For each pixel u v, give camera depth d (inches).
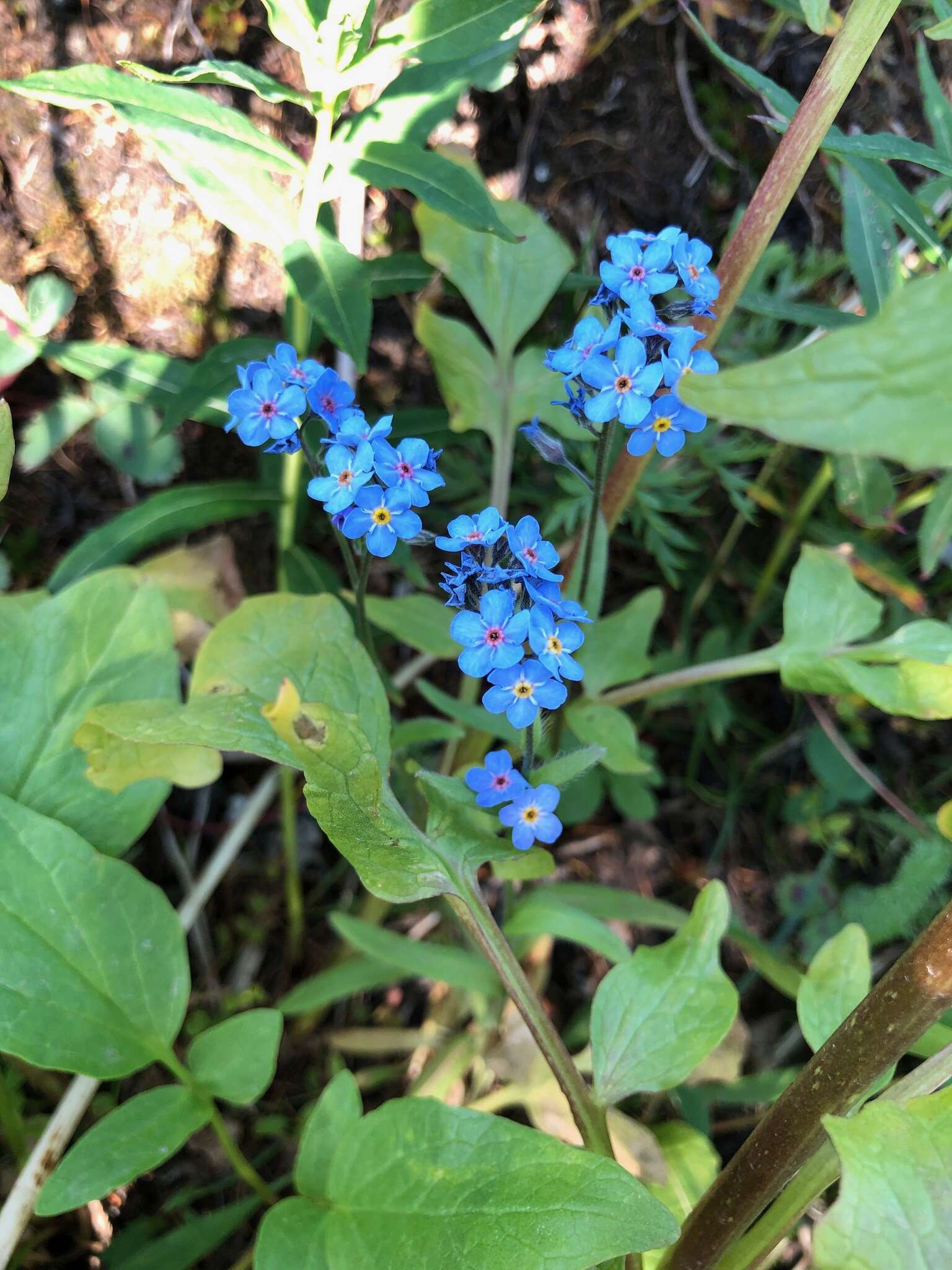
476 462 8.1
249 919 8.1
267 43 7.0
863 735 8.5
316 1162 4.9
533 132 7.8
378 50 5.4
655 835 8.7
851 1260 3.6
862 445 2.4
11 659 5.9
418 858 4.7
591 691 6.9
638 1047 5.2
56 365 7.5
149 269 7.4
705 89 7.8
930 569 6.4
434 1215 4.4
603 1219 4.1
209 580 7.4
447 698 6.1
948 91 7.9
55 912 5.3
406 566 6.8
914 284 2.4
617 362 4.6
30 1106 7.0
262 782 8.1
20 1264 6.4
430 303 8.1
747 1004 8.1
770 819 8.7
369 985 6.6
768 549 8.8
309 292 5.5
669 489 7.8
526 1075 6.6
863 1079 4.2
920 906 7.3
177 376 6.9
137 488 8.0
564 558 7.3
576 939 6.1
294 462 6.9
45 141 6.8
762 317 7.7
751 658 6.7
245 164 5.5
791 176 5.5
